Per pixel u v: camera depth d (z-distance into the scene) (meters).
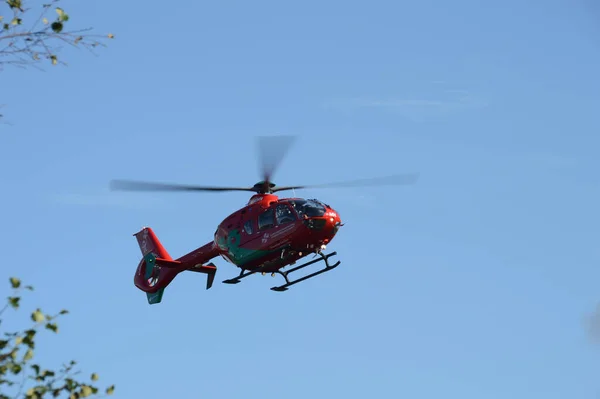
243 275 93.69
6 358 29.84
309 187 90.94
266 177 92.75
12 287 29.55
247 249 90.44
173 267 107.62
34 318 29.94
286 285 91.62
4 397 30.02
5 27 30.25
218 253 99.69
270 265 90.94
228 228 93.69
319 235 86.56
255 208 90.94
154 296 111.38
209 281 106.69
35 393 30.41
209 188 91.88
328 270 89.88
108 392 31.34
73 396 30.98
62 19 30.47
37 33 30.30
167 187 90.12
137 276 114.50
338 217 87.75
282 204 88.00
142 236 118.00
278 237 87.00
